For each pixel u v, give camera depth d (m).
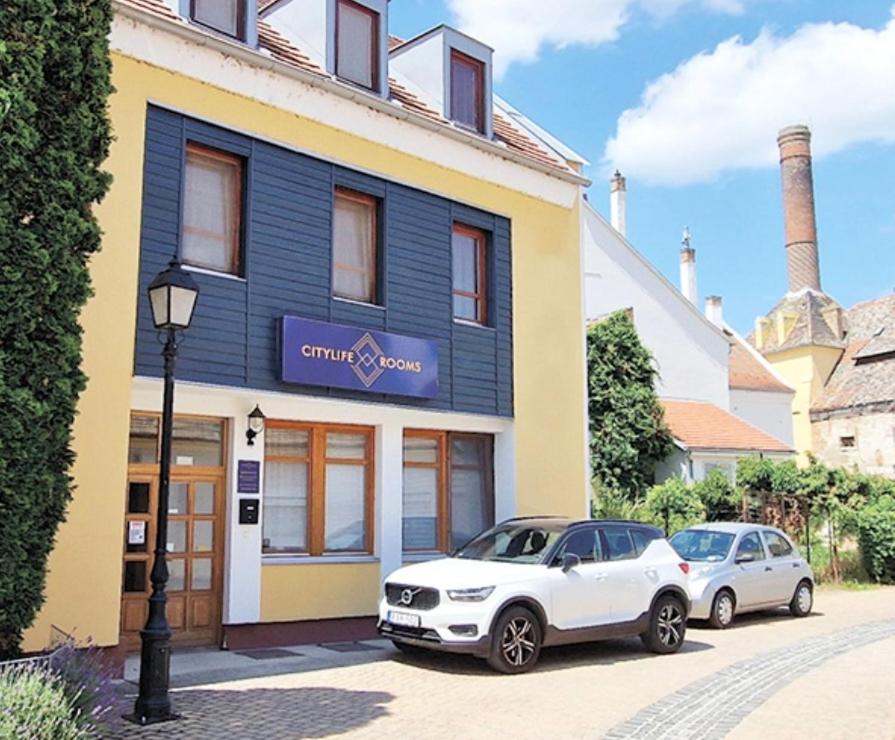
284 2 14.54
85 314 10.52
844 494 23.56
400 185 14.40
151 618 8.42
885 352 41.78
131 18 11.33
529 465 15.81
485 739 7.82
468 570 11.17
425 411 14.27
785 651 12.75
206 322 11.72
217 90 12.18
